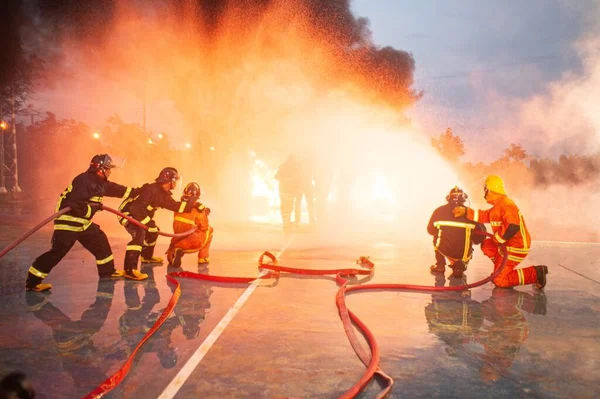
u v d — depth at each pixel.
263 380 2.80
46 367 2.98
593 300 4.84
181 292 4.94
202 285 5.30
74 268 6.30
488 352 3.32
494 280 5.36
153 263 6.73
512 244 5.30
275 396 2.60
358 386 2.62
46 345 3.37
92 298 4.71
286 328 3.76
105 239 5.62
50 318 4.02
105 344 3.39
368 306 4.50
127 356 3.16
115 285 5.30
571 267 6.66
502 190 5.42
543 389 2.74
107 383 2.60
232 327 3.77
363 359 3.11
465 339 3.58
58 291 5.01
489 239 5.57
